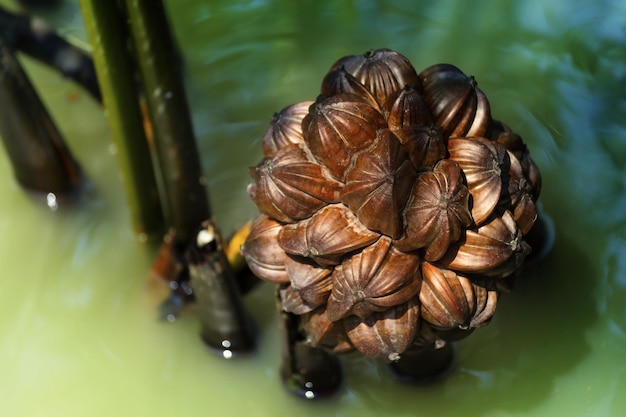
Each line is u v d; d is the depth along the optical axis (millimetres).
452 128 1580
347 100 1542
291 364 1727
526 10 2184
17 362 1802
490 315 1567
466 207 1518
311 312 1589
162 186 1921
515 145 1620
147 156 1824
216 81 2092
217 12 2232
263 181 1552
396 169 1502
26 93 1861
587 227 1876
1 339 1823
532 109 2021
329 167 1542
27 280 1879
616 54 2094
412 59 2104
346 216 1531
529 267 1842
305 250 1530
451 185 1510
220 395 1770
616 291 1821
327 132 1527
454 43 2127
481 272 1539
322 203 1545
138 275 1873
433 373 1754
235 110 2053
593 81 2059
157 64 1712
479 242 1526
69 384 1782
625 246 1858
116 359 1802
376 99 1588
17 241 1919
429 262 1543
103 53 1720
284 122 1598
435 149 1530
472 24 2164
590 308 1807
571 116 2012
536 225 1831
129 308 1843
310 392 1752
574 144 1976
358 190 1507
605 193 1913
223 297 1729
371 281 1520
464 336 1592
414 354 1715
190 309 1831
